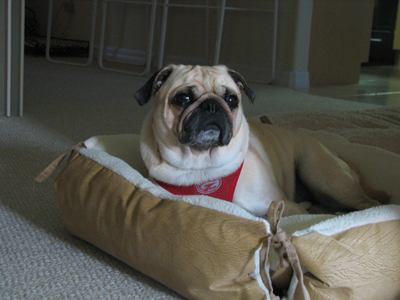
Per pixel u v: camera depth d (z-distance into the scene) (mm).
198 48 5469
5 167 1914
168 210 1058
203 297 986
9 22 2637
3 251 1247
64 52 6336
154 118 1350
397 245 961
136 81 4531
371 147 1823
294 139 1729
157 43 5887
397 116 2824
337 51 4949
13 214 1486
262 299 918
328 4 4695
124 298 1055
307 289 919
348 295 912
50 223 1441
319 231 921
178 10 5621
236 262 924
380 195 1618
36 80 4250
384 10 7578
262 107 3383
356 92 4402
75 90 3855
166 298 1064
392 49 7652
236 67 5164
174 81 1308
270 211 916
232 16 5090
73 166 1351
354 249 913
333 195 1590
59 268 1178
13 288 1078
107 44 6520
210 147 1276
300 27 4512
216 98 1253
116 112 3064
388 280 945
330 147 1949
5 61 2693
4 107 2789
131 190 1173
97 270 1179
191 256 975
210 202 1027
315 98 3865
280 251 913
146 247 1062
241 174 1374
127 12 6160
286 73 4648
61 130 2527
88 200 1238
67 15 6926
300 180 1737
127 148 1664
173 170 1345
